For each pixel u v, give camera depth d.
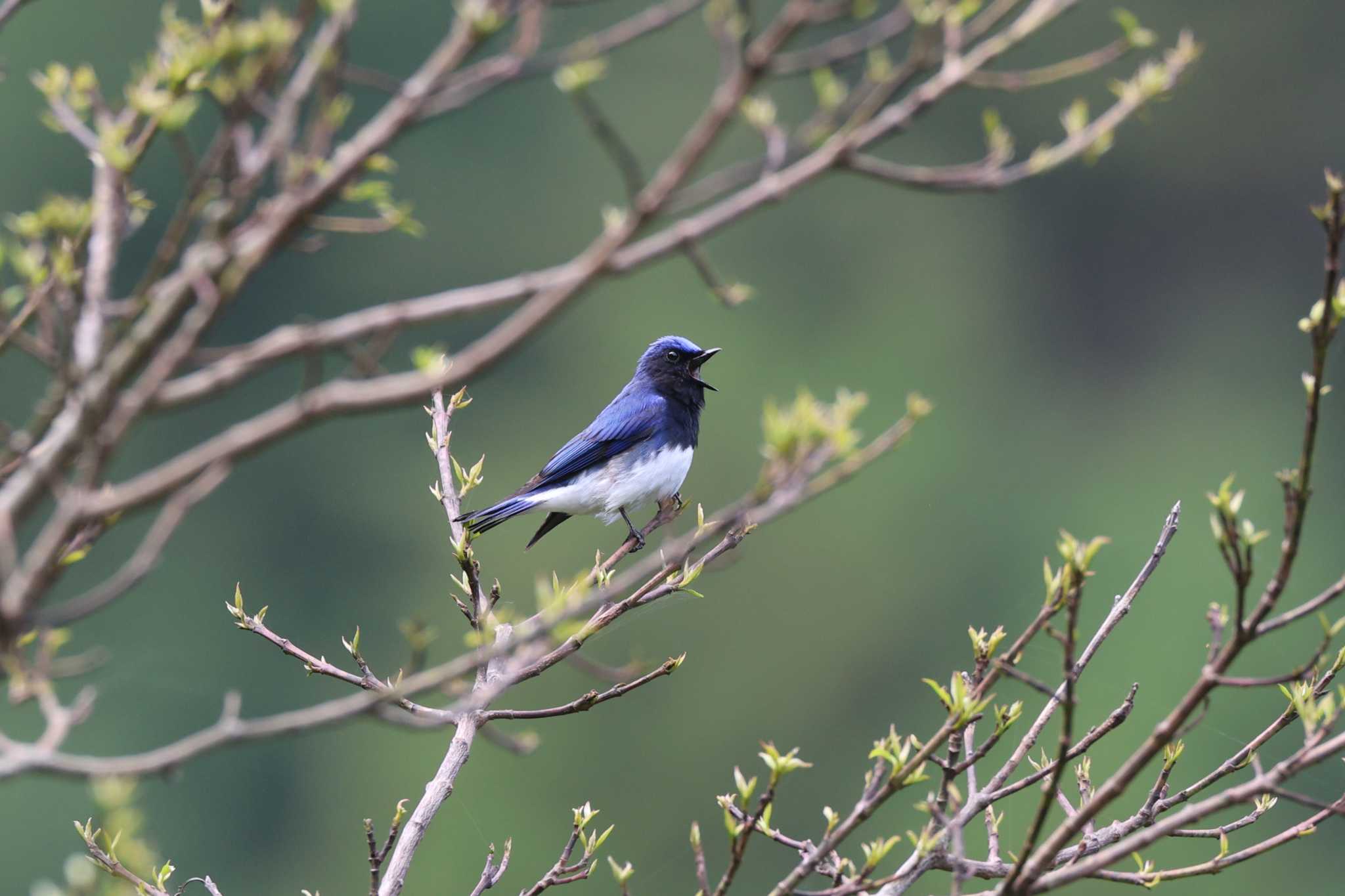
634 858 22.55
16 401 19.39
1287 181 31.86
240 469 26.09
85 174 25.28
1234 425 28.75
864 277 31.67
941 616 25.53
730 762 23.53
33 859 21.14
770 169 4.11
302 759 23.31
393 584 26.05
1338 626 3.76
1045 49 31.73
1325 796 10.41
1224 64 31.92
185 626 24.69
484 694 4.01
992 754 12.01
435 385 3.75
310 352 3.77
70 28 23.20
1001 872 4.86
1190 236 32.06
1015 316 31.52
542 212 29.52
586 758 23.28
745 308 30.66
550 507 9.88
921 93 4.21
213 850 22.58
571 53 4.05
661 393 10.16
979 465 28.22
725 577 25.00
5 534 3.66
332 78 4.07
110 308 3.95
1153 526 26.55
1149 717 18.70
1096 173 32.28
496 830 22.30
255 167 3.98
